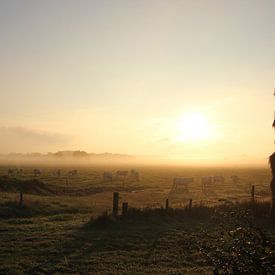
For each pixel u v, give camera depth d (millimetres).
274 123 25594
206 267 14609
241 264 6270
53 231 20688
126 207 24266
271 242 6332
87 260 15305
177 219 24547
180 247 17562
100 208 31188
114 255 16125
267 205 27281
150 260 15547
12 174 79250
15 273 13414
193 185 64562
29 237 19109
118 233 20156
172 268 14508
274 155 26469
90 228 21609
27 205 28453
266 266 5996
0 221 23562
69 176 81625
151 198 42188
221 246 6809
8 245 17562
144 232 20516
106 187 56344
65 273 13633
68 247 17266
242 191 51438
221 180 68375
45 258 15500
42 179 67500
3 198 31484
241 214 7172
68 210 29094
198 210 25953
